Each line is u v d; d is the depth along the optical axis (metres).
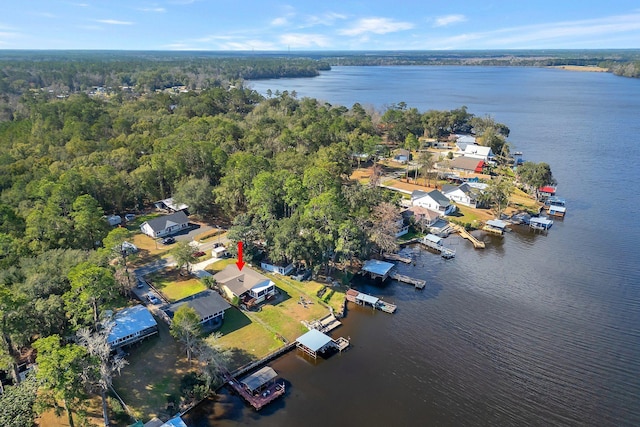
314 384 55.69
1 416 39.75
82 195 88.25
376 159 161.12
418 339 65.00
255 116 198.00
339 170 120.06
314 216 80.00
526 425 49.69
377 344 63.84
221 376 55.22
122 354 56.81
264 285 72.06
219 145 135.25
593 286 79.50
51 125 156.50
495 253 93.81
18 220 80.50
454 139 198.88
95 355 46.72
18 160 116.75
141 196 109.06
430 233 103.31
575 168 151.75
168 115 185.62
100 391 48.44
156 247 88.56
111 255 70.19
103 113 176.75
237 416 50.19
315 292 74.88
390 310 71.50
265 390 53.69
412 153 174.50
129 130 160.62
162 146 126.38
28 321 51.22
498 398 53.56
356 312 72.00
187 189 99.94
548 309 72.44
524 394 54.22
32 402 43.00
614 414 51.22
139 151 133.50
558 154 170.25
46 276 58.50
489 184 120.12
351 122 190.62
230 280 72.56
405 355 61.47
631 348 62.62
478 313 71.56
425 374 57.72
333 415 50.75
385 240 86.56
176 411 49.84
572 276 83.25
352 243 76.19
